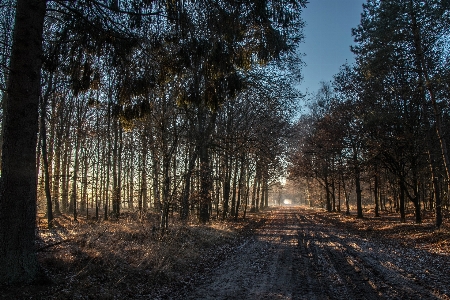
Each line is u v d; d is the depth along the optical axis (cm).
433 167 1770
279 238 1717
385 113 1894
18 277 587
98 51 754
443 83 1466
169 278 830
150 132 1268
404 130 2047
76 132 2305
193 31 752
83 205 2853
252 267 1004
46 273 671
